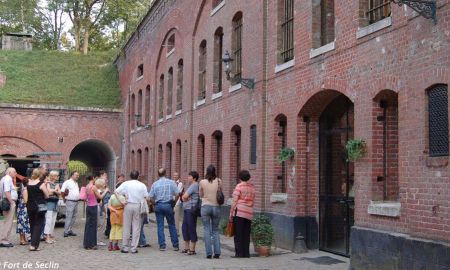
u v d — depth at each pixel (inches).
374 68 389.1
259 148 585.0
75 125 1390.3
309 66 489.4
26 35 1660.9
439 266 307.1
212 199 467.5
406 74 350.3
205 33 812.6
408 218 343.9
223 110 713.6
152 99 1150.3
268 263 437.1
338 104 494.0
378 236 372.5
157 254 490.6
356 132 413.7
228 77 619.8
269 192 565.9
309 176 514.6
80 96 1456.7
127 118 1395.2
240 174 477.1
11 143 1333.7
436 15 319.3
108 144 1419.8
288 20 549.6
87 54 1610.5
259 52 596.4
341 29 438.0
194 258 465.1
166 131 1027.3
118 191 506.0
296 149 512.7
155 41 1138.7
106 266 419.8
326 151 510.0
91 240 522.0
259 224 492.1
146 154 1194.6
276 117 559.5
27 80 1465.3
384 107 395.2
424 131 327.6
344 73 431.8
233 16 689.0
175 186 529.3
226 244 563.5
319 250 507.5
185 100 900.6
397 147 394.6
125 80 1441.9
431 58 323.0
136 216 502.6
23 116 1346.0
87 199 527.2
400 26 359.3
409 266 335.6
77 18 2030.0
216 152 764.6
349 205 468.1
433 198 318.0
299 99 506.6
